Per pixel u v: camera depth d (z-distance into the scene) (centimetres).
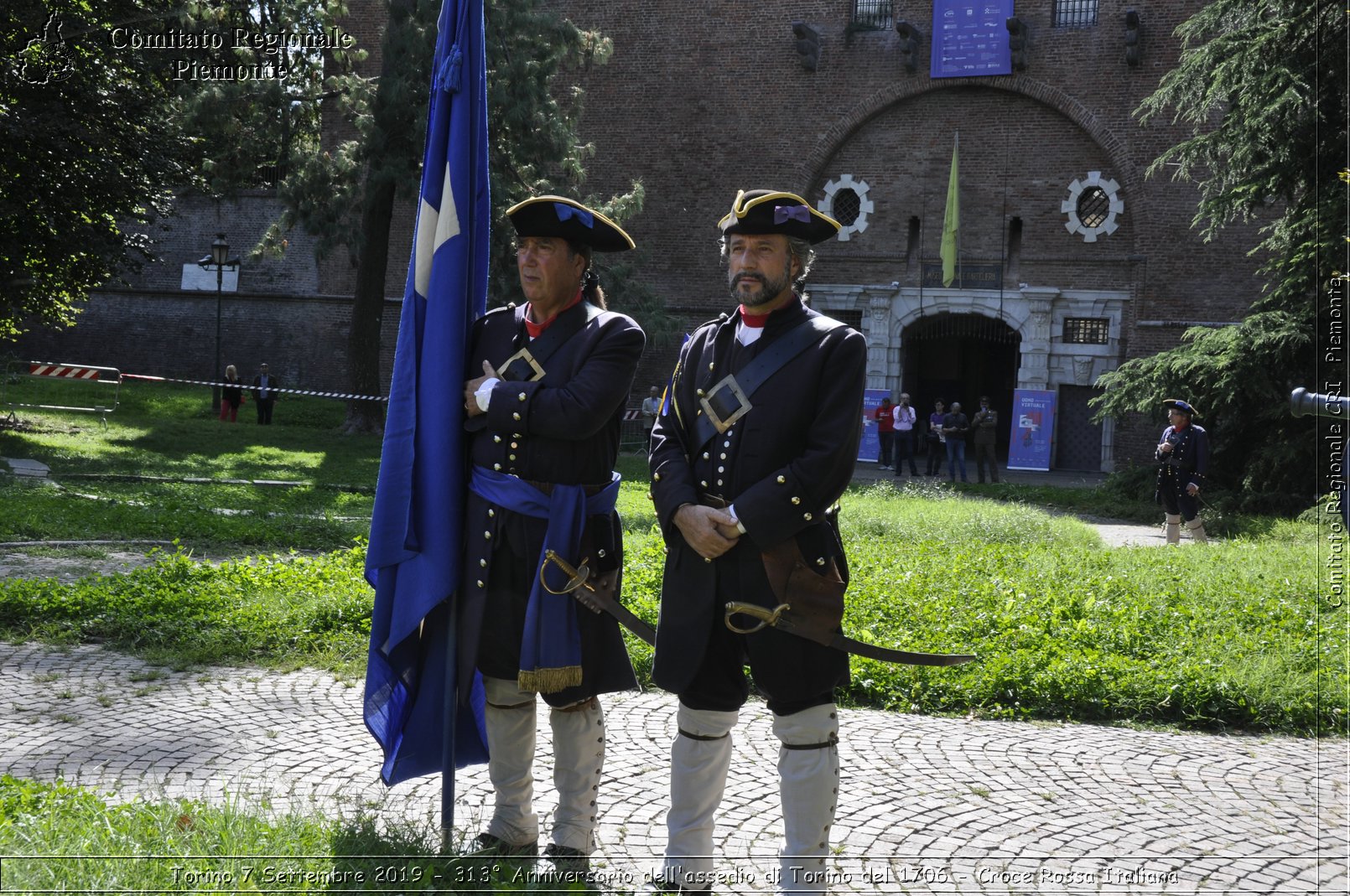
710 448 354
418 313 382
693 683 348
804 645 343
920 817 430
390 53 2384
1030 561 1050
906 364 3170
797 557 341
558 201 373
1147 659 671
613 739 516
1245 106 2019
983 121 2864
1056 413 2855
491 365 384
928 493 1839
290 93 2322
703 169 3025
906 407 2622
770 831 412
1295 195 2064
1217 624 764
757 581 341
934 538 1277
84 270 2114
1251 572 1001
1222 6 2109
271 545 1104
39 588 752
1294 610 814
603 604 365
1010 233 2870
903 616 759
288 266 3319
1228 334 1981
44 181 1931
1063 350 2842
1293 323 1916
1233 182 2186
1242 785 476
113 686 584
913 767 491
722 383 354
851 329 349
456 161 384
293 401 3147
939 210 2897
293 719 534
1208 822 430
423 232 383
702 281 3030
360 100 2419
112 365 3434
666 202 3050
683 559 352
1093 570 1012
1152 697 594
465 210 385
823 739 346
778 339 352
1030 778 480
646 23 3044
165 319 3394
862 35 2906
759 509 333
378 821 398
